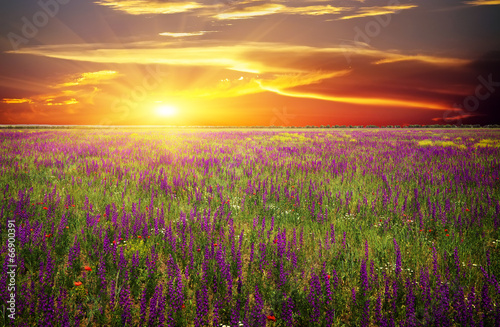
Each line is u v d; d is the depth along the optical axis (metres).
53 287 3.67
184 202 7.36
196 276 3.94
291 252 4.49
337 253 4.65
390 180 9.65
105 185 8.65
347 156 15.62
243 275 4.21
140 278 3.86
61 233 5.06
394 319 3.25
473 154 15.66
